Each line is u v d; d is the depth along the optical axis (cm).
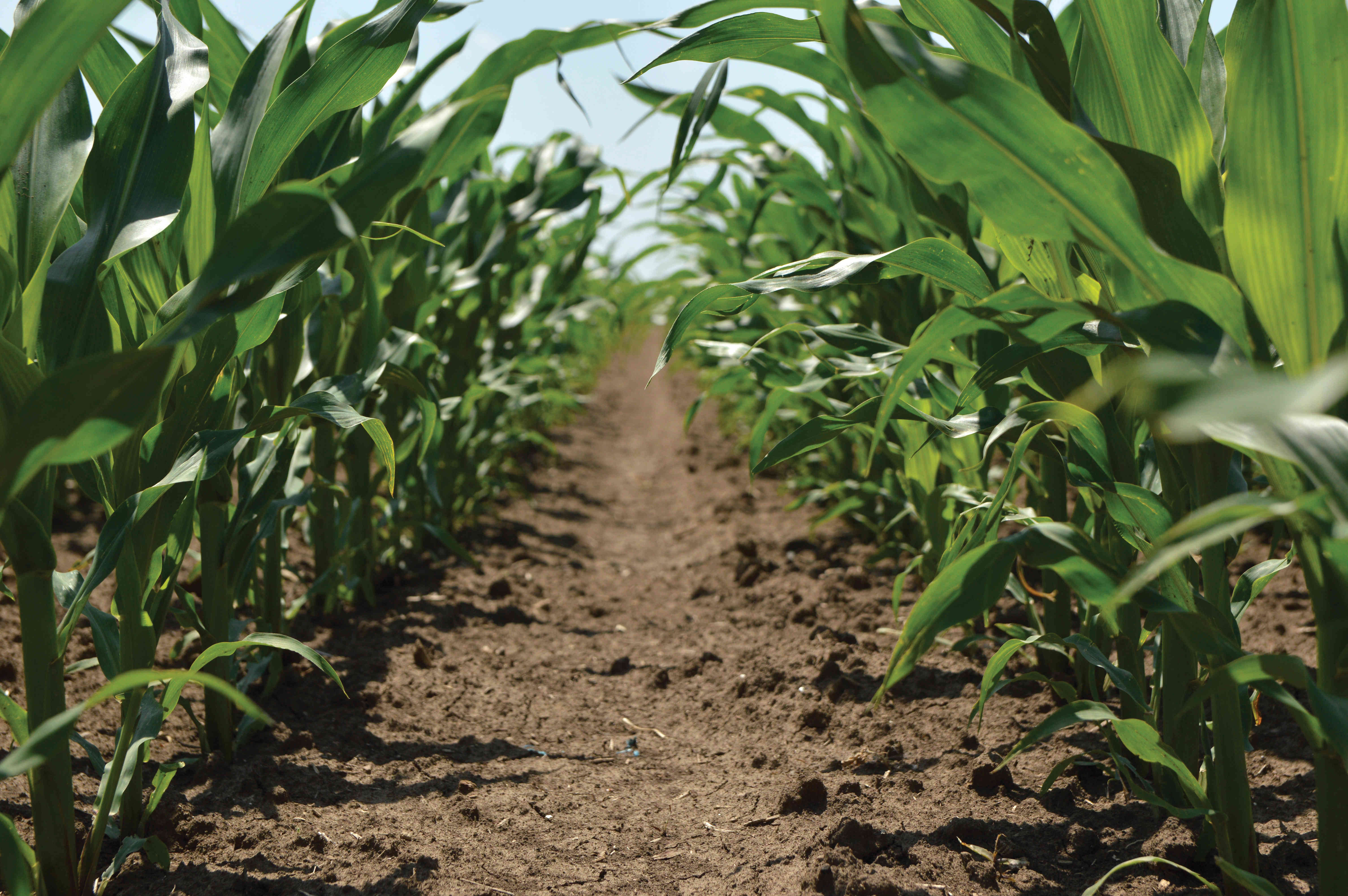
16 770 69
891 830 135
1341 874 90
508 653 236
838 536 342
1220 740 102
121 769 110
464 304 288
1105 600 90
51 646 96
